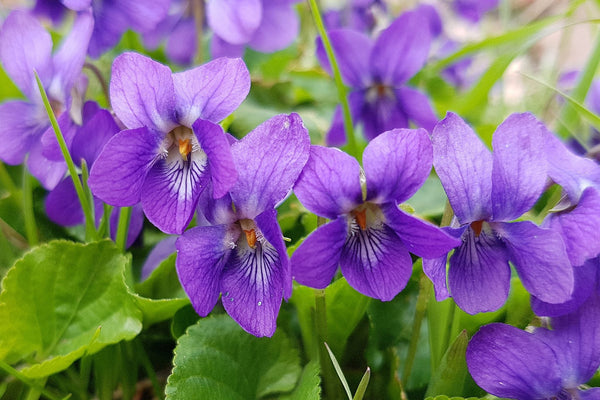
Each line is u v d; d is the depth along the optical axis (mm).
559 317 117
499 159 112
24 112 144
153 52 198
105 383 135
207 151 113
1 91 173
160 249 140
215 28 158
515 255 114
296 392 128
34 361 132
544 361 115
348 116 149
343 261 115
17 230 154
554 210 118
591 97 176
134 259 151
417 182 113
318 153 111
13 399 137
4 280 128
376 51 160
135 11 160
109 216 138
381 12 226
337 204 114
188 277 113
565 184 116
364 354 143
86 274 133
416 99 164
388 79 163
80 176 143
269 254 116
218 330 130
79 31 140
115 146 113
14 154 145
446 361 120
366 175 113
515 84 265
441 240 108
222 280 117
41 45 141
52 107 143
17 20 140
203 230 116
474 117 206
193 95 116
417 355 139
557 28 157
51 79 141
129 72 113
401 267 115
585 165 116
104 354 134
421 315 130
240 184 114
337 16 227
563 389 117
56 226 154
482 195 113
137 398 145
